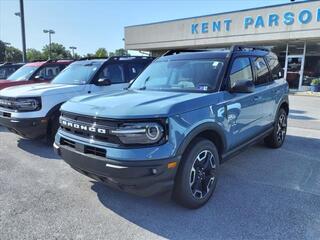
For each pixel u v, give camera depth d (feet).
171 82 13.78
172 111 9.84
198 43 70.69
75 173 14.87
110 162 9.51
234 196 12.30
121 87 22.76
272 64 18.17
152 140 9.44
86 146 10.30
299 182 13.76
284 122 19.72
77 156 10.58
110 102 10.84
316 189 12.98
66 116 11.58
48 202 11.81
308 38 55.67
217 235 9.59
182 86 13.16
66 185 13.43
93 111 10.27
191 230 9.88
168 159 9.57
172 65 14.61
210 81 12.65
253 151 18.53
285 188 13.08
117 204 11.65
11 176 14.51
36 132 18.38
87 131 10.35
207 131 11.60
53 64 30.89
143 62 25.44
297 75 62.44
